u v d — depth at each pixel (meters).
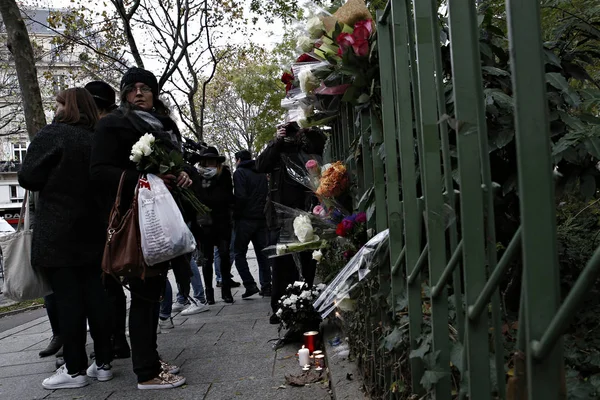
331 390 3.02
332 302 2.86
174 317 6.30
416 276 1.81
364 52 2.45
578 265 2.23
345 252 3.02
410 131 1.95
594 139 1.94
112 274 3.34
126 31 10.23
